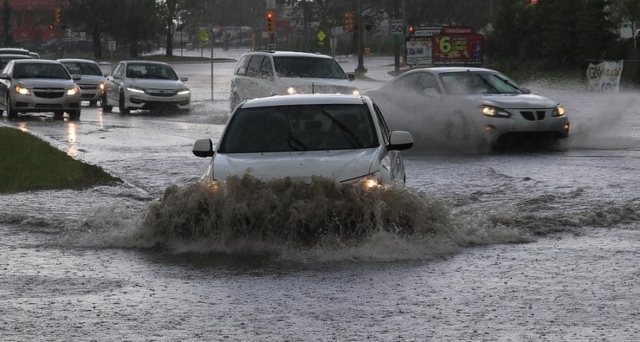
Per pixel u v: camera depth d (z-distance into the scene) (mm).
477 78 41000
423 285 16000
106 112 69125
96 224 21641
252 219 18938
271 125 21156
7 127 44562
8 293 15680
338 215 18734
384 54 192250
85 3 170875
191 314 14219
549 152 38469
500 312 14172
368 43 197125
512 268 17328
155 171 33125
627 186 28094
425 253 18562
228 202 19062
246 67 53094
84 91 78125
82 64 81312
